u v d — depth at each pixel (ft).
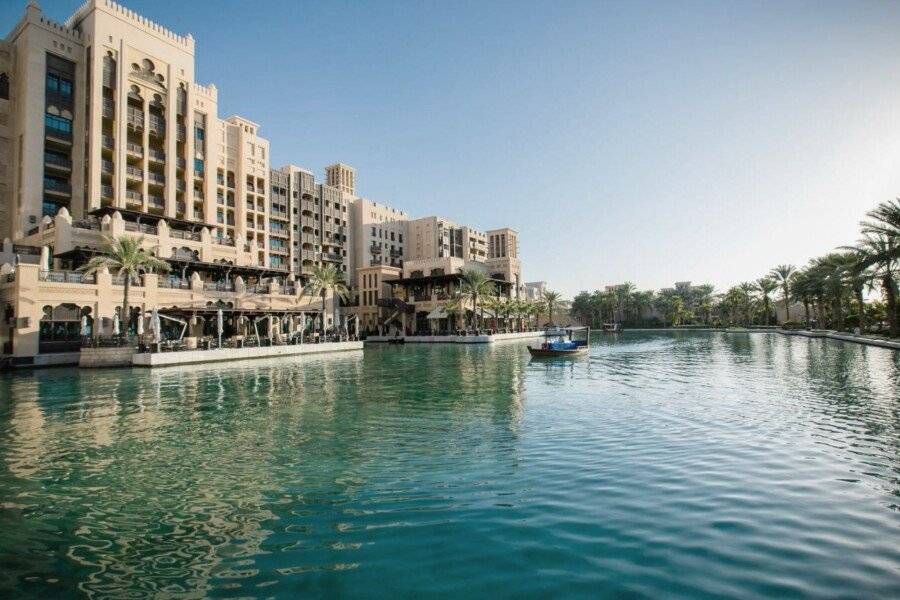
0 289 132.16
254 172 254.06
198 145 218.59
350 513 28.50
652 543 23.75
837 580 20.10
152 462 39.42
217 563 22.93
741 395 68.39
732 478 32.81
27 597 20.20
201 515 28.63
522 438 45.32
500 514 27.76
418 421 53.93
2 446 44.83
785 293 319.88
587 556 22.62
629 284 491.72
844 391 68.90
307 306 207.10
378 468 36.94
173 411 61.72
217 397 72.84
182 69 209.97
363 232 336.49
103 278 138.62
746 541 23.72
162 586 20.99
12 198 175.42
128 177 189.67
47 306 128.67
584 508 28.30
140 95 195.52
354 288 326.03
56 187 177.06
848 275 179.83
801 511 27.22
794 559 21.89
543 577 20.90
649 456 38.45
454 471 35.81
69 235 150.71
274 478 35.06
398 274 312.50
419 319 298.15
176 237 178.60
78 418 57.57
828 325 285.84
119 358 120.88
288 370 113.70
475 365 123.13
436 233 364.79
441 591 20.03
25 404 67.56
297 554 23.65
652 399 66.59
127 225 164.35
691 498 29.48
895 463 35.60
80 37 184.96
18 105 176.86
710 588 19.66
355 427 51.31
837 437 43.19
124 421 55.67
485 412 58.70
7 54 179.32
